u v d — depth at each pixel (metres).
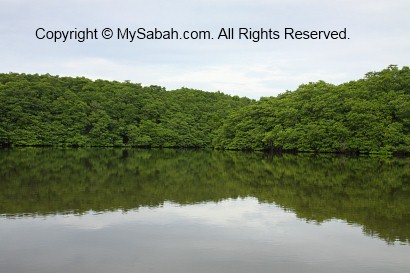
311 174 36.59
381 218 18.77
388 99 69.69
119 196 23.83
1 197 22.75
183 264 12.64
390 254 13.77
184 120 107.19
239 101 127.06
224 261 12.95
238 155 70.25
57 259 12.92
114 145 100.38
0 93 89.88
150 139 99.38
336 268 12.50
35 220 17.73
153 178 32.66
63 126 93.88
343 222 18.05
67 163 45.31
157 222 17.72
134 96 112.75
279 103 85.12
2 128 85.56
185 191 26.20
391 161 53.41
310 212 20.02
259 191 26.42
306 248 14.34
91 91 111.88
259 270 12.24
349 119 68.62
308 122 75.12
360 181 31.42
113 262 12.72
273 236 15.78
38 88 100.31
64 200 22.23
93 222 17.53
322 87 81.12
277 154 73.81
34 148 83.12
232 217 18.89
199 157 63.22
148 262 12.76
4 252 13.52
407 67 75.94
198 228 16.81
